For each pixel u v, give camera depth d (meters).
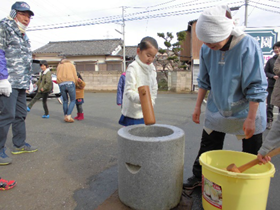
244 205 1.65
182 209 2.02
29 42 3.22
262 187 1.63
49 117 6.57
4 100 2.84
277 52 4.66
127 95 2.40
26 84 3.10
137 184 1.90
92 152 3.57
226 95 1.97
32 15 3.08
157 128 2.38
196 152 3.53
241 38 1.79
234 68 1.86
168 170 1.89
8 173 2.82
